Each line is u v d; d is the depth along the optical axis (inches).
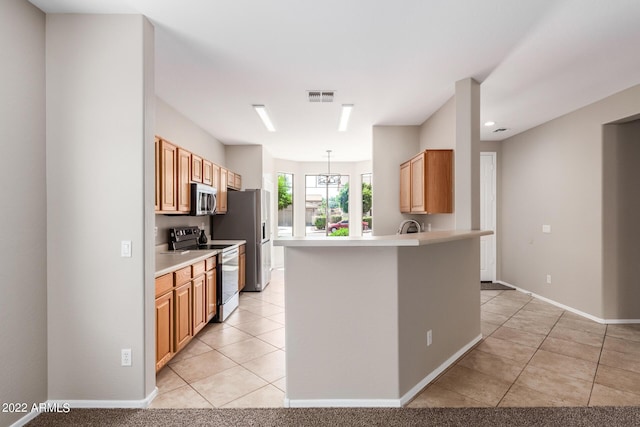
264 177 252.5
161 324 100.4
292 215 317.4
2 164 71.4
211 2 80.4
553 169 182.5
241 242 204.7
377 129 194.2
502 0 79.9
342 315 85.4
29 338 78.5
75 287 84.1
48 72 83.7
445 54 107.3
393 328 84.9
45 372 83.3
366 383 85.4
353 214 322.7
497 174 231.3
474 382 97.1
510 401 87.0
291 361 85.3
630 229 152.5
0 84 70.7
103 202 84.4
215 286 152.3
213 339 132.9
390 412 82.3
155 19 87.6
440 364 103.9
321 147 255.0
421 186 155.5
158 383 97.5
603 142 151.5
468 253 122.6
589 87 135.6
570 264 171.3
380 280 85.1
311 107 159.9
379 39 98.5
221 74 122.6
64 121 83.8
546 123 187.2
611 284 152.2
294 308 85.3
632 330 142.0
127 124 84.4
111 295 84.4
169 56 108.7
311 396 85.5
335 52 106.3
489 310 171.6
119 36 84.7
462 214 127.2
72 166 84.0
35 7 80.7
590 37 96.7
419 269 93.7
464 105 127.2
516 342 128.3
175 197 135.4
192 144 183.9
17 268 75.1
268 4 81.4
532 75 123.5
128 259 84.4
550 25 90.7
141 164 84.5
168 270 103.9
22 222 76.5
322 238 83.8
